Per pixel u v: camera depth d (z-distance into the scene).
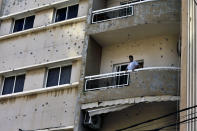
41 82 30.92
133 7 29.27
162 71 26.94
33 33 32.81
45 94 29.95
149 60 29.08
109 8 30.12
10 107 30.88
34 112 29.80
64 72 30.67
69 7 32.91
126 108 28.16
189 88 24.58
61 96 29.31
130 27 28.84
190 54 25.27
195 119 23.39
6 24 34.91
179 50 27.69
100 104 27.52
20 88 31.95
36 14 33.84
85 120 27.78
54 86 29.88
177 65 28.25
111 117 28.45
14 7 35.19
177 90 26.28
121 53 30.11
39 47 32.03
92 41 30.20
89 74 29.30
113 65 30.12
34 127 29.33
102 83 28.70
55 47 31.38
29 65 31.75
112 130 28.08
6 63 32.84
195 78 24.14
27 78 31.64
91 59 29.75
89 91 28.20
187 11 26.69
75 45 30.64
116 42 30.39
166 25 28.38
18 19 34.91
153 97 26.39
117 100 27.14
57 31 31.84
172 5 28.44
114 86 27.61
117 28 29.14
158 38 29.38
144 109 27.78
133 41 30.06
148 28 28.80
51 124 28.81
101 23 29.89
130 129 27.70
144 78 27.03
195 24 25.45
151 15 28.52
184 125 24.06
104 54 30.61
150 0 28.92
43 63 31.20
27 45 32.62
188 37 25.84
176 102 26.55
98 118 28.19
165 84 26.56
